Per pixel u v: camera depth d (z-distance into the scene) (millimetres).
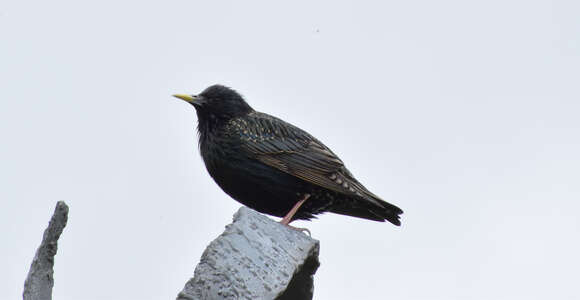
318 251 7570
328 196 12258
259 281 6750
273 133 12336
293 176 12227
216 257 6805
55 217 6008
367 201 11680
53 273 6070
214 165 12523
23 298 5949
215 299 6570
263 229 7266
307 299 8117
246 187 12422
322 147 12477
